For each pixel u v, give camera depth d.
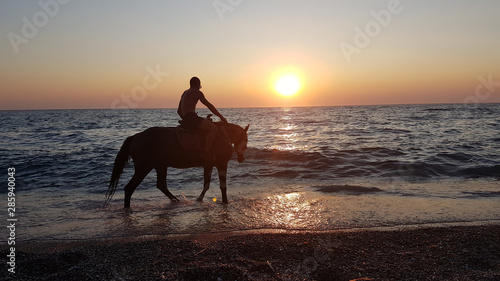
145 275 4.04
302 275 4.11
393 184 9.38
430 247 4.91
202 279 3.95
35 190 9.37
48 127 43.47
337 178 10.32
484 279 3.89
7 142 23.33
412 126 31.88
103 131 34.16
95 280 3.91
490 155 13.43
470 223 6.02
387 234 5.45
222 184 7.63
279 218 6.45
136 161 7.39
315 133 26.97
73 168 12.49
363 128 30.81
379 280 3.93
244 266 4.32
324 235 5.43
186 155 7.47
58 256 4.60
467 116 50.38
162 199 8.13
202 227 6.02
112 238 5.54
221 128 7.73
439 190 8.55
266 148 17.19
